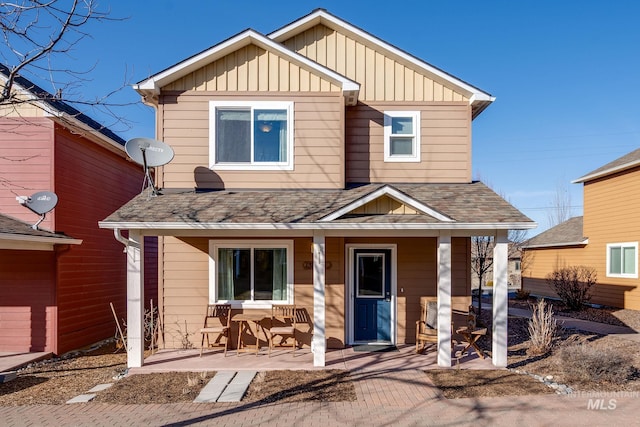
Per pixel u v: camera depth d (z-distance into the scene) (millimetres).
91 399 5980
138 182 13711
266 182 8969
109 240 11523
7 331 8859
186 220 7340
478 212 7719
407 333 9211
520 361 7844
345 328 9164
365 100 9516
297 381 6711
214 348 8844
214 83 8977
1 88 8117
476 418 5258
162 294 8875
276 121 9062
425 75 9562
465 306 9250
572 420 5180
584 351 7102
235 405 5730
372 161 9461
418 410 5520
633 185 14336
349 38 9664
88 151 10461
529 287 22359
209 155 8914
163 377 6969
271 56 9031
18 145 8922
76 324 9688
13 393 6348
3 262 8961
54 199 8453
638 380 6688
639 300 13969
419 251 9281
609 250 15609
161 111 8898
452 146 9500
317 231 7484
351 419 5250
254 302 8922
